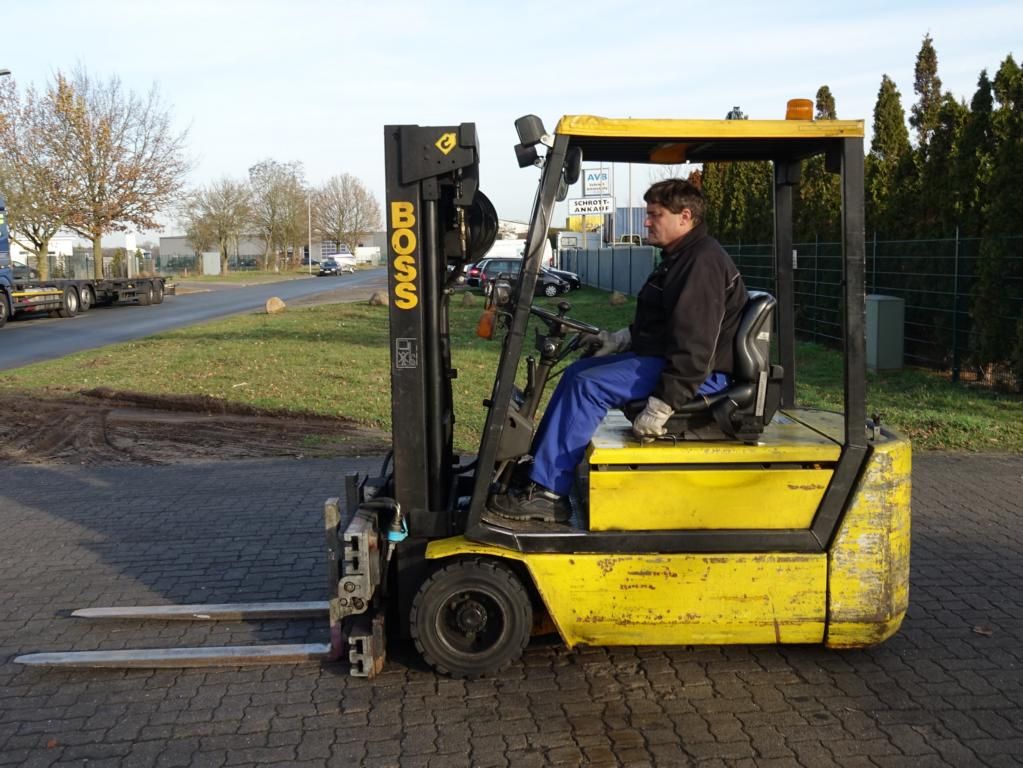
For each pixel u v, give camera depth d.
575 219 40.53
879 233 15.48
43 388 13.37
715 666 4.29
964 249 12.70
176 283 55.78
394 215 4.07
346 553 4.03
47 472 8.78
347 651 4.41
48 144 38.66
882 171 16.25
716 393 4.03
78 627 4.99
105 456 9.36
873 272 15.20
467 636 4.12
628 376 4.03
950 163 13.62
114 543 6.45
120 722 3.89
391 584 4.42
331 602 4.32
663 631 4.03
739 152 4.63
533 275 3.94
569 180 3.97
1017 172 11.50
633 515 3.97
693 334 3.80
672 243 4.05
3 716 3.97
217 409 11.63
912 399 11.23
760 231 20.06
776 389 4.11
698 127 3.85
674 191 3.99
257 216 81.06
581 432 4.07
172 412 11.66
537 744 3.63
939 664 4.30
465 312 26.48
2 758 3.62
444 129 3.99
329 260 70.75
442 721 3.82
